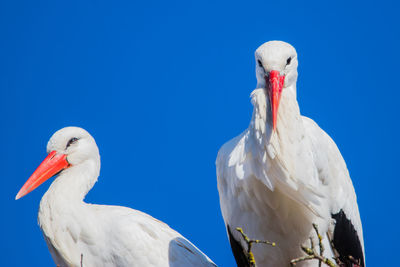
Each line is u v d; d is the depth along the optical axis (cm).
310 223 993
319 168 1007
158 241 1173
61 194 1183
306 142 960
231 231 1089
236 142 1067
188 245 1219
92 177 1259
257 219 1016
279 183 951
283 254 1036
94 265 1155
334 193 1048
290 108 939
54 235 1155
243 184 990
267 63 959
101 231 1153
